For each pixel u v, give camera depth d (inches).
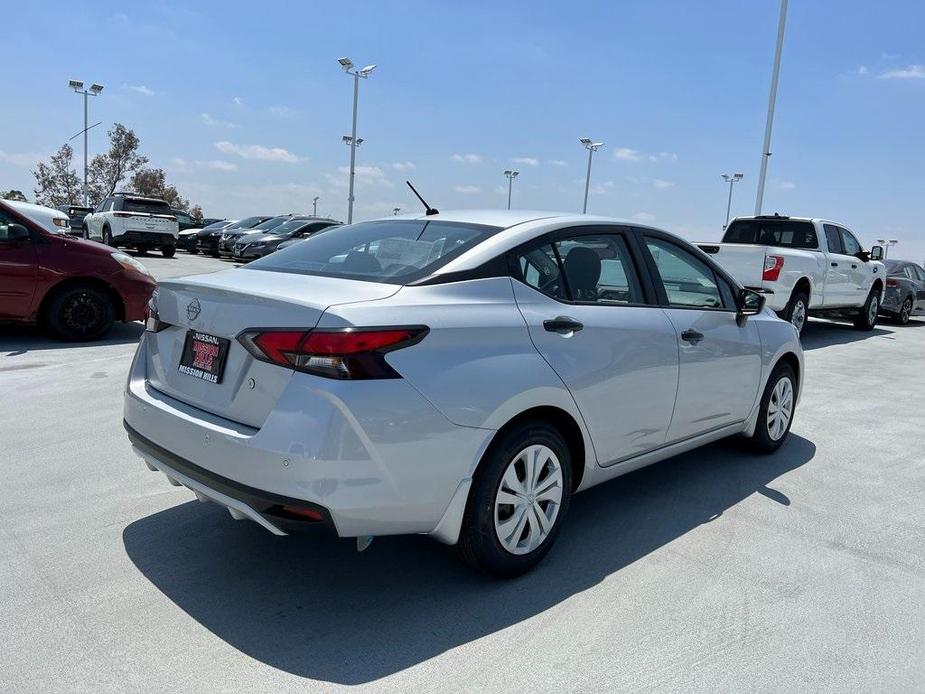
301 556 138.3
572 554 142.7
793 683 103.7
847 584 133.5
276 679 101.0
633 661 107.7
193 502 161.5
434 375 112.2
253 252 892.0
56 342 348.5
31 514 152.7
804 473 196.4
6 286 326.6
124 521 150.9
